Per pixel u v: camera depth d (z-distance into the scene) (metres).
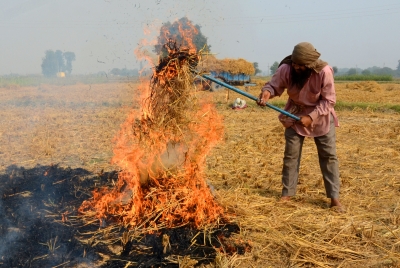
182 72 4.36
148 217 4.21
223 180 5.93
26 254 3.55
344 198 5.16
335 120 4.78
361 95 26.27
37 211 4.59
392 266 3.46
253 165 6.84
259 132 10.51
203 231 4.04
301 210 4.68
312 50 4.46
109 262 3.44
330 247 3.78
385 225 4.30
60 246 3.71
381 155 7.69
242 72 23.81
